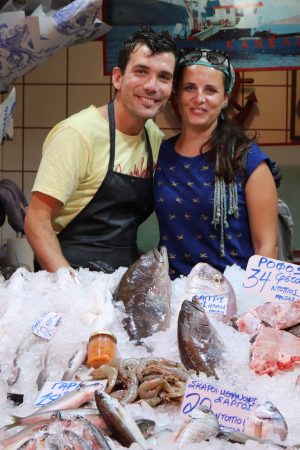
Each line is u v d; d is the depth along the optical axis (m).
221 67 2.48
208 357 1.60
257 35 4.07
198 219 2.53
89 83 4.95
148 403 1.47
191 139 2.57
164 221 2.60
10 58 3.18
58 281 1.99
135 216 2.69
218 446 1.26
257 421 1.38
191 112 2.51
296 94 4.91
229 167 2.47
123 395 1.50
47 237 2.47
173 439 1.30
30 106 4.98
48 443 1.23
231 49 4.09
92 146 2.52
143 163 2.65
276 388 1.54
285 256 2.79
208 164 2.53
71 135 2.48
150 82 2.44
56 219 2.62
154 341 1.75
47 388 1.54
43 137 4.99
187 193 2.54
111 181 2.57
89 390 1.46
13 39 3.10
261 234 2.51
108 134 2.56
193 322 1.65
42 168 2.51
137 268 1.94
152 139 2.70
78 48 4.93
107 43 4.29
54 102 4.97
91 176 2.56
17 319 1.85
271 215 2.52
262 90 4.94
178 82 2.55
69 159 2.47
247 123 4.96
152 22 4.20
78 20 3.09
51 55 3.29
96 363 1.62
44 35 3.11
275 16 4.04
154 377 1.51
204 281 1.94
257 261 1.99
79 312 1.82
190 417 1.34
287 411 1.46
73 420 1.29
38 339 1.77
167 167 2.61
